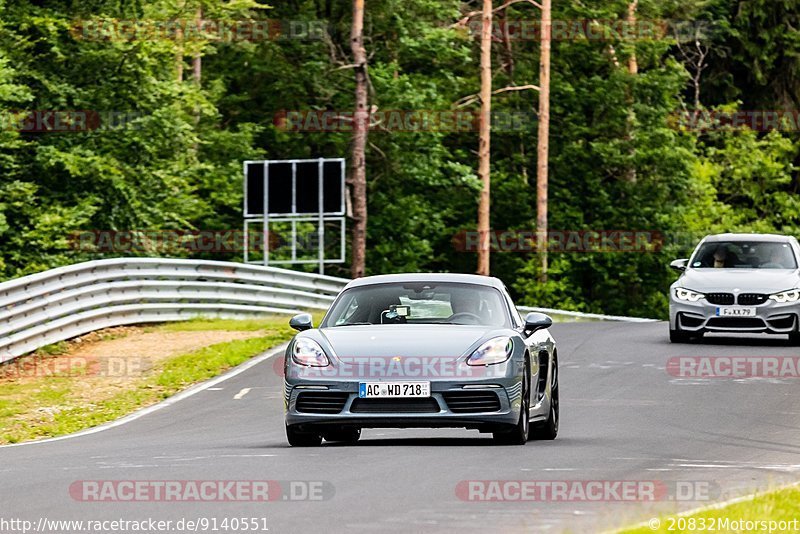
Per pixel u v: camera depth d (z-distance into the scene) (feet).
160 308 219.41
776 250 193.77
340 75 383.45
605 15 419.54
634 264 432.66
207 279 235.20
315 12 385.50
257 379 159.94
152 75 279.08
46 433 126.62
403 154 383.24
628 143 422.00
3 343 166.40
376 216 391.04
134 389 153.28
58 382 157.69
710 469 85.66
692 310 185.16
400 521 63.77
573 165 427.74
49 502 71.00
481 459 87.92
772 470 85.61
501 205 425.28
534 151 435.12
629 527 60.59
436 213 408.67
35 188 252.21
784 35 481.46
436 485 75.51
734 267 191.72
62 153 259.80
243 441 107.86
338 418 93.50
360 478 78.43
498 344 95.40
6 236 251.19
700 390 142.61
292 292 246.47
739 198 514.27
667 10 453.99
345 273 389.60
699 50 466.29
